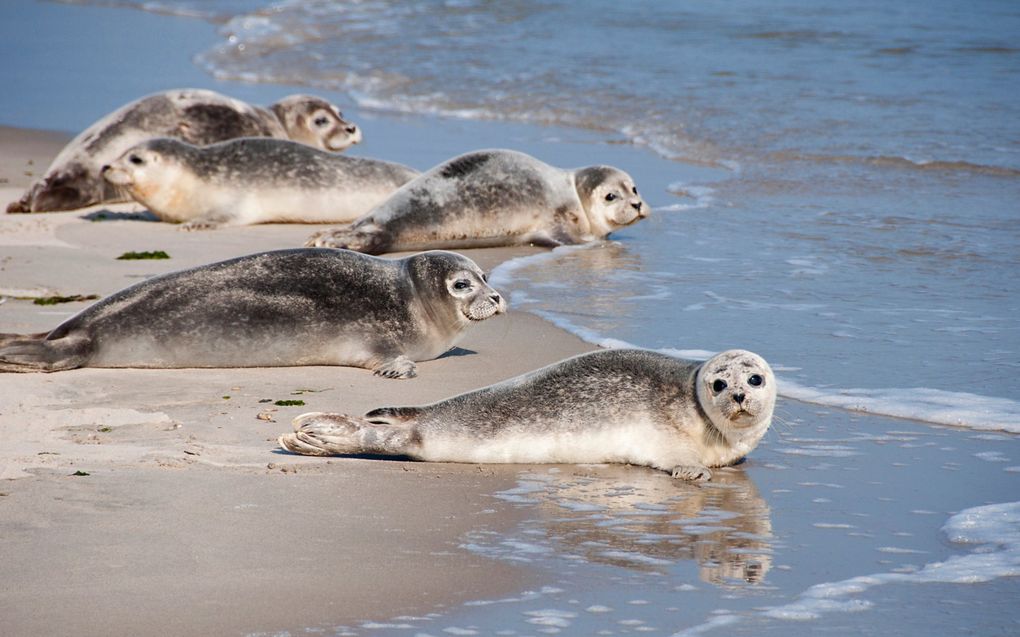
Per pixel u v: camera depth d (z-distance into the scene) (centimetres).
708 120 4966
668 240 3416
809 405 2109
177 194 3681
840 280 2922
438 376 2234
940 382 2191
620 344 2427
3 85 6212
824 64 5884
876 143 4494
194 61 7031
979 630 1298
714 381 1802
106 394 2086
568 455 1845
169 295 2266
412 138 4966
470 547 1510
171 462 1762
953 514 1634
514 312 2711
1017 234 3325
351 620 1297
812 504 1683
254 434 1906
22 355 2178
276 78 6444
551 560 1478
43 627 1259
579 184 3525
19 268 2992
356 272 2336
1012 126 4659
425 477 1767
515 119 5338
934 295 2777
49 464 1742
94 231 3547
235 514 1587
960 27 6531
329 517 1590
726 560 1488
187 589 1358
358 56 6806
